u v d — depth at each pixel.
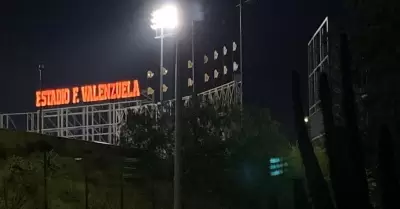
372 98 11.04
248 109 32.66
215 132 30.27
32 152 19.64
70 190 19.45
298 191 9.21
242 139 30.95
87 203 19.03
